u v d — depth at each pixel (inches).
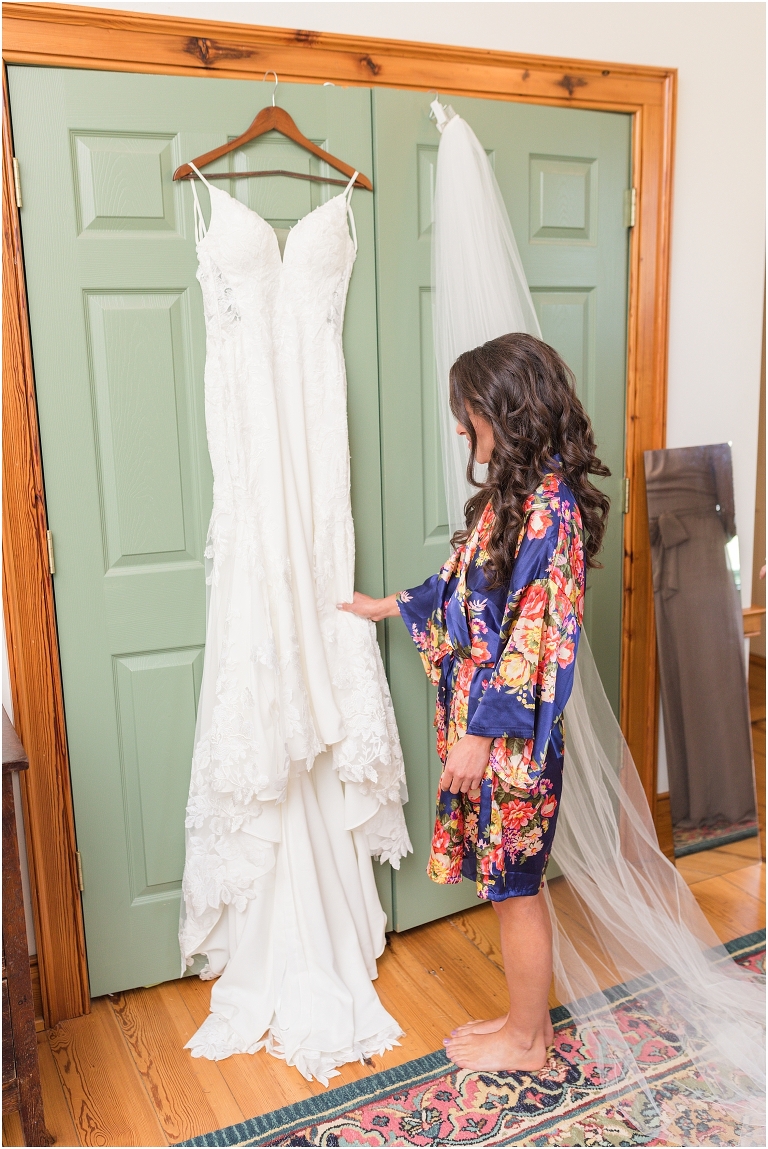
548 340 94.5
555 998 83.1
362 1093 71.7
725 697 110.3
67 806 79.6
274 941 80.6
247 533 75.5
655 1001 81.4
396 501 88.2
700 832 109.7
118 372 76.4
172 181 75.5
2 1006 64.4
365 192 81.9
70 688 79.0
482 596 66.5
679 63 97.7
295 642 75.9
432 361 87.7
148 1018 82.0
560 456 66.8
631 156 96.1
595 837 87.4
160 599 80.7
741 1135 66.7
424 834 94.3
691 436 107.3
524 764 65.0
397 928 93.7
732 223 104.4
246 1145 66.6
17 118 70.4
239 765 75.2
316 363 78.7
